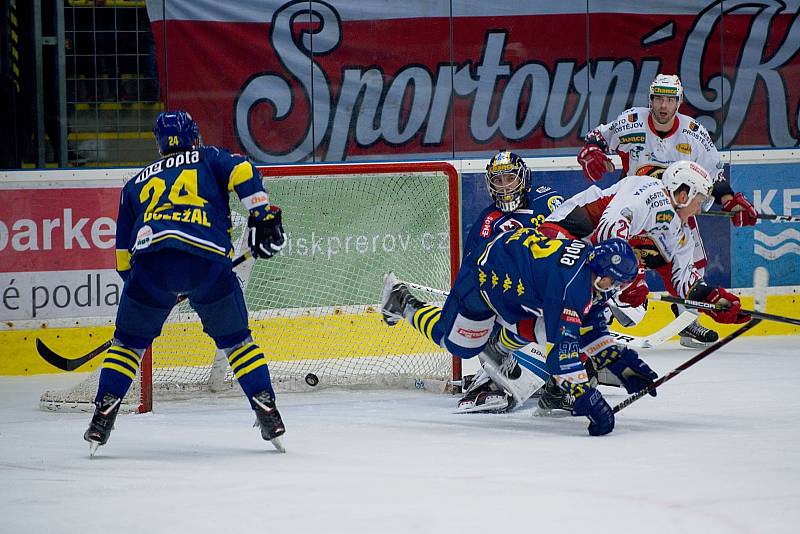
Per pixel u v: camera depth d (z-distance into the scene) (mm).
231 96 26125
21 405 20188
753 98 28062
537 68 27406
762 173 27750
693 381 20797
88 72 25359
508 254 15961
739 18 27891
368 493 12016
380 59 26734
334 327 24141
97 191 24438
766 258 27688
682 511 11000
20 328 24125
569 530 10359
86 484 12828
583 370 15594
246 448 15227
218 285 14711
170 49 25688
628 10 27578
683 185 17953
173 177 14828
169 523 10844
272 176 20312
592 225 18266
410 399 20125
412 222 24141
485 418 17734
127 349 15062
